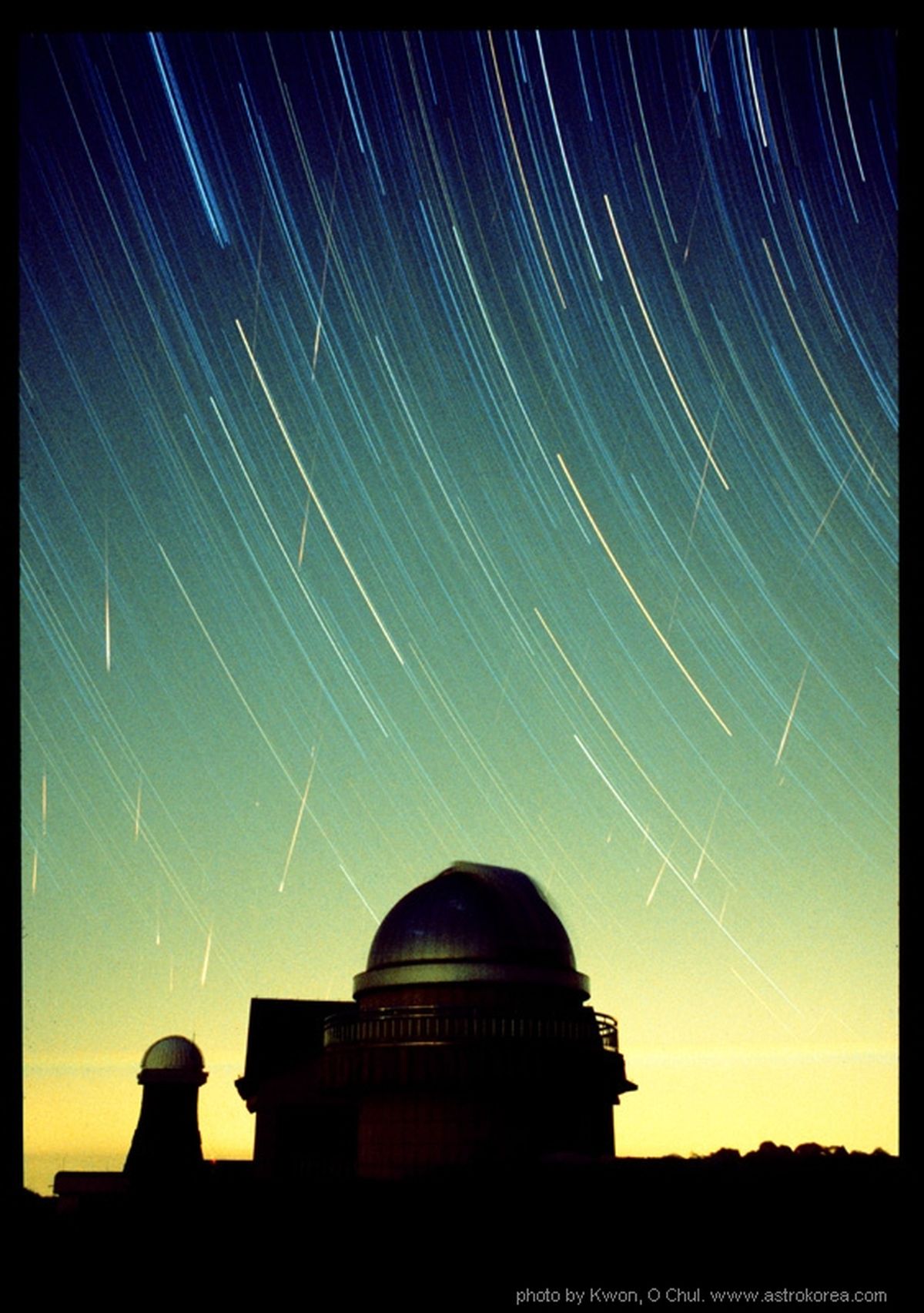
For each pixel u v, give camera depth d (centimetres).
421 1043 2505
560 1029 2519
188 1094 3388
